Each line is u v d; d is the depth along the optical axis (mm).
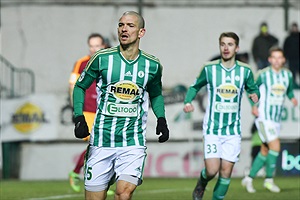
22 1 41625
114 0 41844
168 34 41969
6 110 39812
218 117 23156
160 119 16672
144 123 16594
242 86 23359
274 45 41312
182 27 41969
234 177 39906
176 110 40375
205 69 23453
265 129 31359
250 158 39875
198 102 40031
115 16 41844
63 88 41719
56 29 41719
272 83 31578
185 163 40094
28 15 41688
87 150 16609
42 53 41656
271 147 31344
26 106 39781
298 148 40219
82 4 41812
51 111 39750
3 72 41438
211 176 23094
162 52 41969
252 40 41500
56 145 40281
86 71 16344
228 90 23266
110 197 28031
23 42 41625
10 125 39781
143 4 41906
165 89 41375
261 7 41750
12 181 38469
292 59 41000
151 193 30359
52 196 29094
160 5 41906
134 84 16250
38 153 40281
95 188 16516
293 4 41750
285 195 29781
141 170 16359
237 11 41781
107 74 16156
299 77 40781
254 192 31109
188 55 41875
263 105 31547
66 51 41750
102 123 16328
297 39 41125
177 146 40125
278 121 31672
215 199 23328
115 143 16344
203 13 41906
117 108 16250
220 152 23078
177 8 41906
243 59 41469
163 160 40062
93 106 27000
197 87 23953
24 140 39688
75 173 29547
